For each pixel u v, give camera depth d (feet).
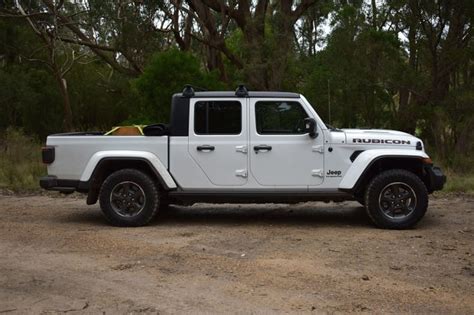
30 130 80.33
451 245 23.81
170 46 85.71
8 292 17.93
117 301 17.08
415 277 19.26
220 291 17.92
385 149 27.12
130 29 72.02
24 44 80.84
